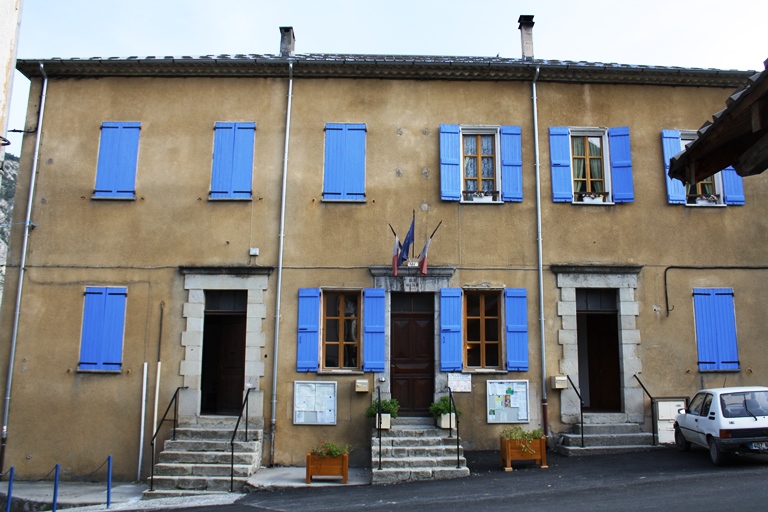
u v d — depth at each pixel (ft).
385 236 41.57
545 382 40.14
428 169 42.55
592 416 40.14
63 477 38.58
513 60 45.88
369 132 42.91
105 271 40.96
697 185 44.09
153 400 39.47
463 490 31.09
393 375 40.81
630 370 40.65
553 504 27.35
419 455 35.96
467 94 43.60
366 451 39.01
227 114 43.04
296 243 41.32
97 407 39.40
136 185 42.01
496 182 42.96
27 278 40.78
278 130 42.80
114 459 38.78
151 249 41.22
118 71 42.91
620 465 34.76
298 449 39.01
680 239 42.42
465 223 41.88
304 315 40.29
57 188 41.93
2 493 34.99
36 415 39.24
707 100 44.21
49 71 42.96
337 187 41.96
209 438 38.01
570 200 42.32
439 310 40.81
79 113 42.96
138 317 40.42
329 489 33.30
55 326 40.27
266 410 39.40
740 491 27.40
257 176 42.19
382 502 29.53
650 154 43.37
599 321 46.62
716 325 41.55
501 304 41.29
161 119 42.91
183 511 29.78
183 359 39.88
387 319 40.57
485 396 40.01
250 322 40.22
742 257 42.45
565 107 43.73
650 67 43.06
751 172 18.56
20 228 41.37
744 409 33.60
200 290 40.55
